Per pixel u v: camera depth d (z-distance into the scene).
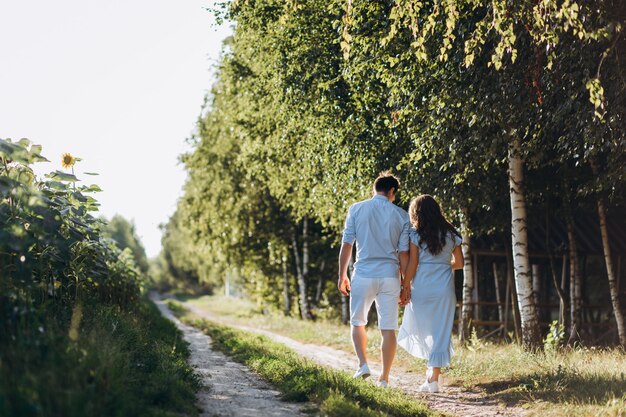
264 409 5.91
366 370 7.71
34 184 8.38
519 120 10.55
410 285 8.05
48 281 8.20
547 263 22.09
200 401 6.10
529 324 12.38
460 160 11.66
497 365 9.42
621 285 21.41
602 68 9.02
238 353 11.50
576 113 9.41
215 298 69.06
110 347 5.99
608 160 10.76
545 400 7.10
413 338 8.06
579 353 10.27
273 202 29.64
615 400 6.28
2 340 4.96
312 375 7.16
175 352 9.36
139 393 5.31
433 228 7.87
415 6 9.10
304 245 30.62
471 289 16.69
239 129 23.23
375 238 7.81
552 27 8.50
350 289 7.91
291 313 32.34
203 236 32.19
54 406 3.82
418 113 11.70
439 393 7.95
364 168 14.60
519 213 12.62
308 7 15.98
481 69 10.41
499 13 8.27
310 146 16.94
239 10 18.77
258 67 20.30
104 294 11.87
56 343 5.00
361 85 14.15
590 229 20.77
